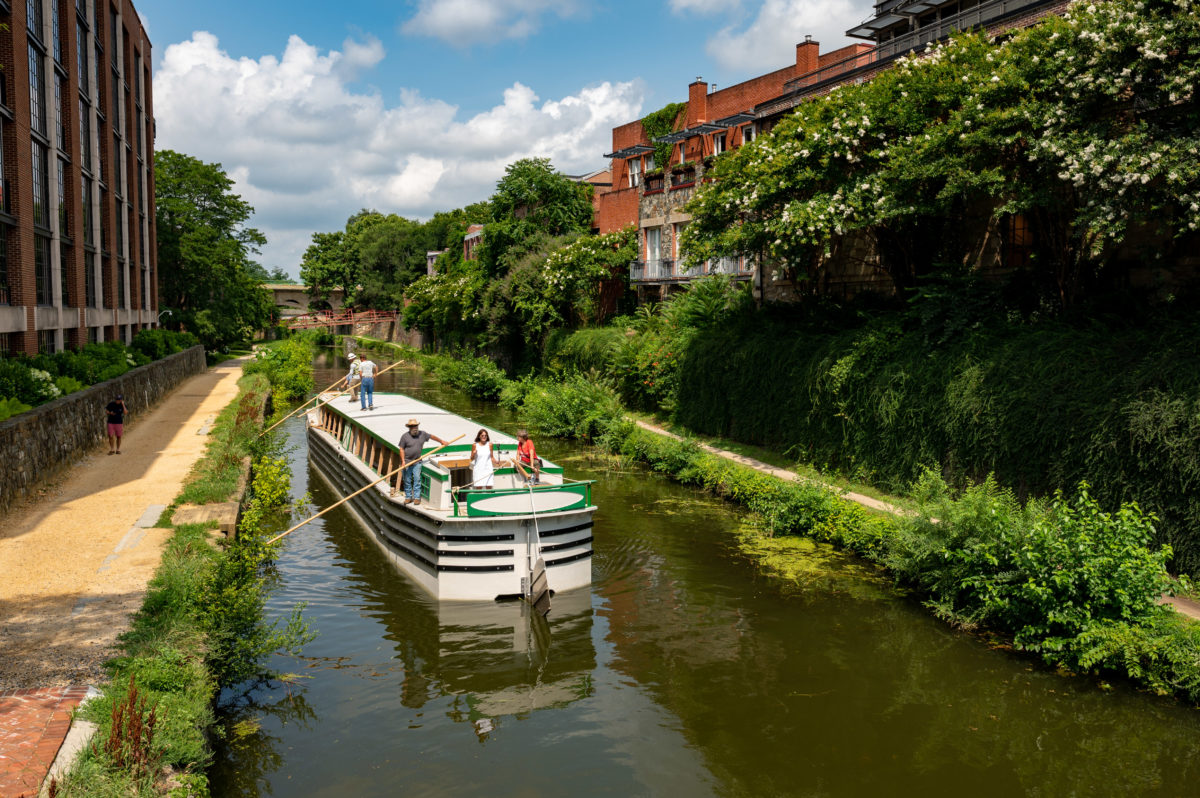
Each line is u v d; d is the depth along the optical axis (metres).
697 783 7.14
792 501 15.03
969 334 14.65
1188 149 10.48
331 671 9.34
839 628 10.59
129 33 36.38
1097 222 11.38
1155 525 10.49
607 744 7.81
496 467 13.07
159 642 7.59
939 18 22.67
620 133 38.09
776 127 19.47
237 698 8.66
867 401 16.17
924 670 9.36
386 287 83.44
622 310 35.34
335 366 57.28
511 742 7.84
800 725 8.15
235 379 38.03
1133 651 8.67
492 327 40.69
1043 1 16.38
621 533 14.80
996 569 10.41
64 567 9.72
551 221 43.31
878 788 7.05
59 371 20.64
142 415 24.45
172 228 50.69
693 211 20.78
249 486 15.95
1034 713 8.33
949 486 14.09
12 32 20.45
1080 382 11.89
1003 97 13.66
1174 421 10.18
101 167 30.91
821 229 16.38
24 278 20.98
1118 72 11.57
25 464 13.16
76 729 5.96
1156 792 6.95
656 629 10.59
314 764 7.42
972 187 14.21
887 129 16.62
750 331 21.89
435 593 11.57
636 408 27.61
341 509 17.03
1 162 20.41
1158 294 13.86
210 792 6.94
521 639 10.27
